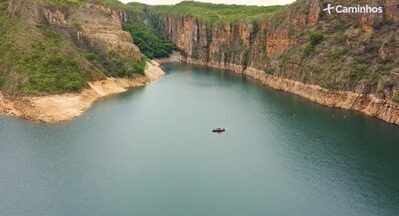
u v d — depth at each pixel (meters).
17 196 68.88
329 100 127.88
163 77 190.75
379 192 70.94
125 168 79.94
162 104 130.12
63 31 151.88
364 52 125.00
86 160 82.88
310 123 108.25
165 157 85.69
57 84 120.81
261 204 67.69
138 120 110.88
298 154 87.06
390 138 94.81
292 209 66.31
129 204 67.25
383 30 125.00
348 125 105.25
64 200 68.00
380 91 111.50
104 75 147.25
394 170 78.50
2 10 150.88
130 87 157.25
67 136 95.88
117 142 93.19
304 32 156.12
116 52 161.75
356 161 82.75
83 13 164.62
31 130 99.25
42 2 150.88
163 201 68.31
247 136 99.12
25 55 126.00
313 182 74.81
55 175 76.19
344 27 140.12
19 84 117.44
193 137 98.25
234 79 187.88
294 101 135.00
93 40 158.25
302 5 162.38
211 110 123.12
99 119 110.56
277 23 178.88
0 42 134.50
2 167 78.56
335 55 133.75
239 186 73.69
